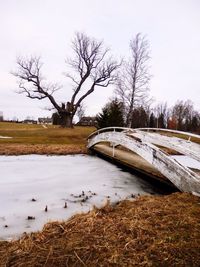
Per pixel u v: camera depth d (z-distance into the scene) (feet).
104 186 30.73
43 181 32.48
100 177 35.58
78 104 129.59
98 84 128.67
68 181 32.81
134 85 109.19
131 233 14.65
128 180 34.09
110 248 13.17
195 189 21.62
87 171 39.60
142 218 16.75
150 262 12.00
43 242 14.05
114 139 43.55
